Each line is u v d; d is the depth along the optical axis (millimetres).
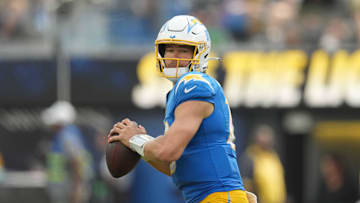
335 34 39875
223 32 39812
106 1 39406
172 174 12609
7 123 41906
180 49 12656
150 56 39594
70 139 35594
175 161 12328
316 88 39781
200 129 12078
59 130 35594
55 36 39500
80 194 35812
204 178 12047
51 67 39688
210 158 12070
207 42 12789
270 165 36844
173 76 12711
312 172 44000
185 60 12602
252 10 39875
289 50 39656
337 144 43781
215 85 12242
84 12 39312
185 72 12703
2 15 39812
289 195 43906
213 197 11969
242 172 36844
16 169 42125
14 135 42250
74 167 35469
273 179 36812
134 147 12289
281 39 39875
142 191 42844
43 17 39656
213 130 12109
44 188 40000
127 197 42406
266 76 39656
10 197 40031
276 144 43344
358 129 43500
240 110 41688
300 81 39719
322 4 40438
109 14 39500
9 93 39750
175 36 12500
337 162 41469
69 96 39781
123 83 39750
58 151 35531
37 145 42188
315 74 39719
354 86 39625
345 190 41250
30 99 39750
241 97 39812
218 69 39656
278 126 43094
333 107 39844
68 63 39719
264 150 37125
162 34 12648
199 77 12078
